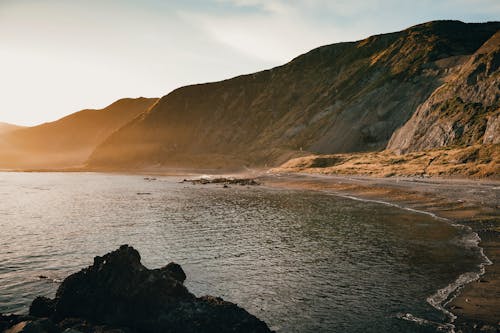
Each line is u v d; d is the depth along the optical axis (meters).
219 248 37.75
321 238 40.97
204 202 75.62
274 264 31.89
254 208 65.75
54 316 21.44
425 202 63.09
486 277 26.16
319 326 20.64
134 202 76.69
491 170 82.88
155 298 20.89
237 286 26.94
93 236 44.00
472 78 135.25
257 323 19.20
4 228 49.06
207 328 18.89
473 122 116.81
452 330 19.14
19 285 27.52
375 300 23.62
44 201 79.62
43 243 40.56
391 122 171.50
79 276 22.89
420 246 35.53
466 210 52.38
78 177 180.25
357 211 58.97
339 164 142.50
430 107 140.12
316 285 26.69
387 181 92.88
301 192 93.44
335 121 198.88
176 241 41.09
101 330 19.31
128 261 22.12
